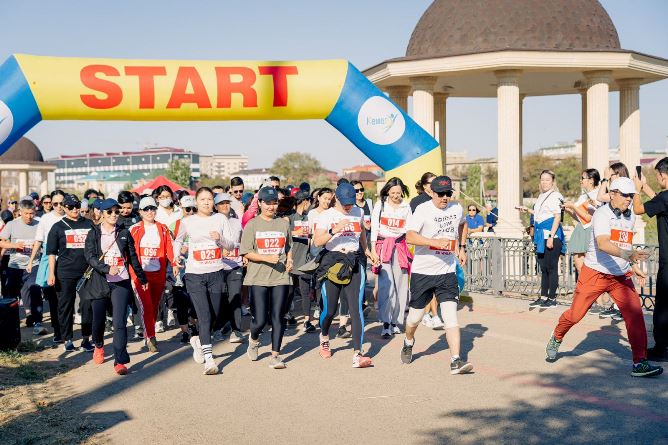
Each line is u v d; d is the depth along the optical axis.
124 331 7.57
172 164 98.44
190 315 9.12
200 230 7.68
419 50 17.92
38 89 9.32
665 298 7.16
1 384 7.13
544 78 18.64
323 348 8.02
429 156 11.09
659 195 7.14
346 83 10.54
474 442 5.03
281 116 10.47
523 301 10.88
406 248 9.15
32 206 10.69
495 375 6.93
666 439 5.00
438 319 9.56
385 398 6.25
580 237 9.87
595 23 17.34
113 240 7.66
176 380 7.18
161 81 9.70
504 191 16.09
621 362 7.29
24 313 12.41
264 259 7.49
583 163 20.39
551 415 5.60
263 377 7.19
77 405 6.33
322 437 5.24
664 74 17.61
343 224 7.40
